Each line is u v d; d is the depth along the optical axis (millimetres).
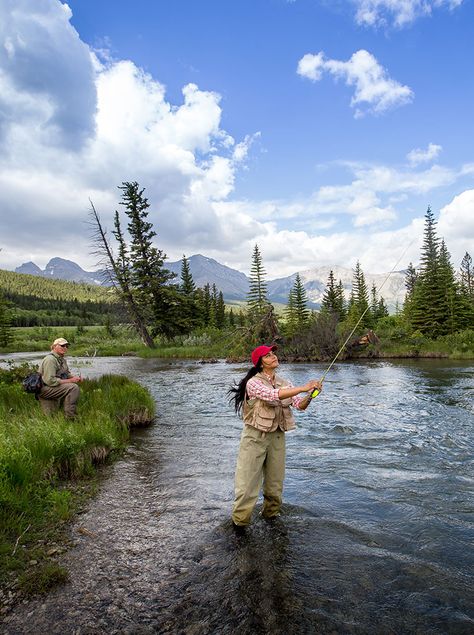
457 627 2834
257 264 62656
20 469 5004
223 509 4887
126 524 4484
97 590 3287
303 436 8242
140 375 20938
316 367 24516
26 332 76938
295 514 4719
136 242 46812
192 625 2885
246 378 4566
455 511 4746
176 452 7316
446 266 48688
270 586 3318
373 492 5348
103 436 6938
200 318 60094
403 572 3510
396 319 62438
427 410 10594
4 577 3441
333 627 2840
